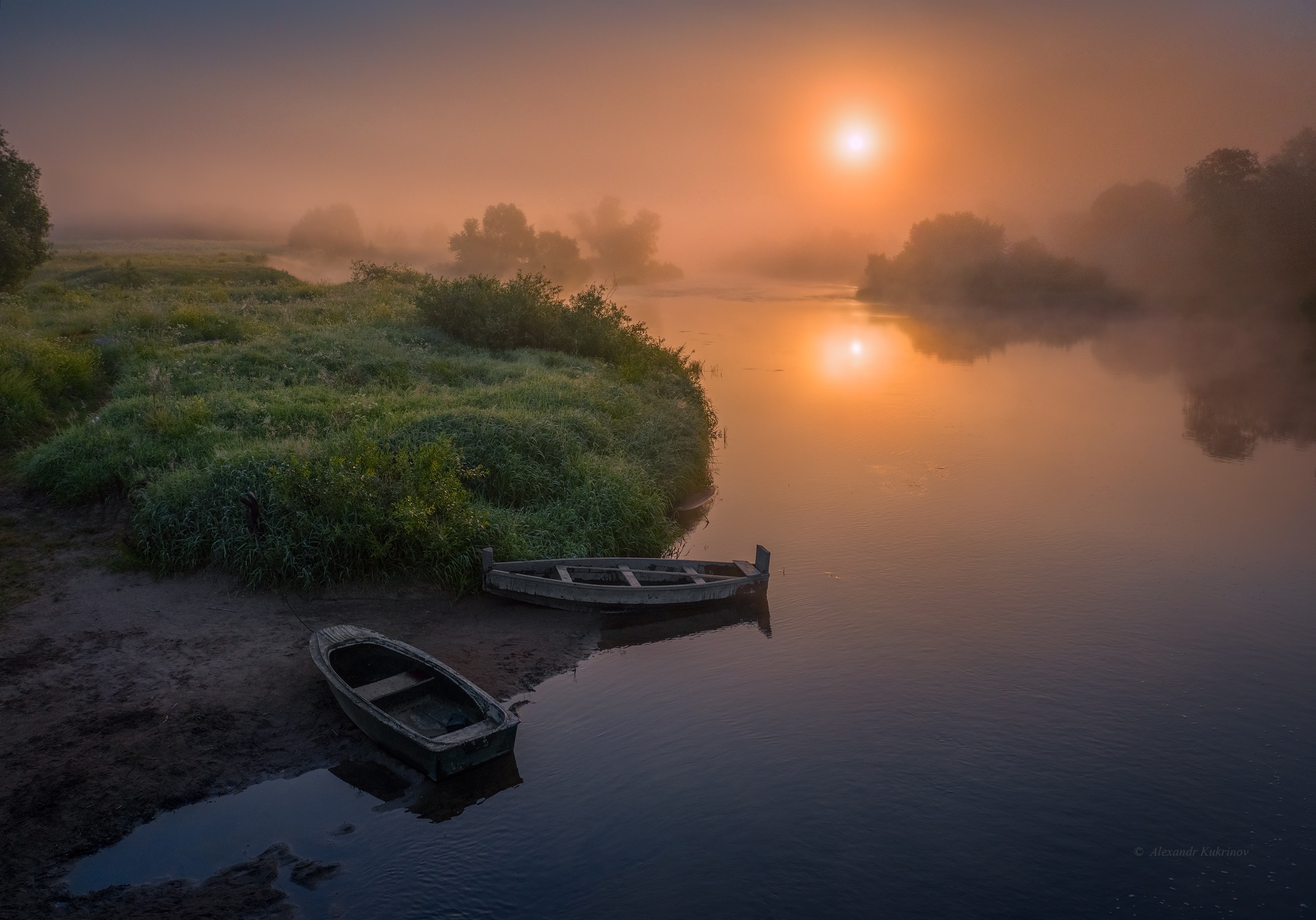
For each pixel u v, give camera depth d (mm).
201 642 9086
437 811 6914
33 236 31234
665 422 17750
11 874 5883
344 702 7688
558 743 7961
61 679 8242
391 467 11734
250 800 6859
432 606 10320
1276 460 19016
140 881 5945
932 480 17203
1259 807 7211
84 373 16109
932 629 10516
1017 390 27875
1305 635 10414
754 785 7398
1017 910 6059
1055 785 7461
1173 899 6188
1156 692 9055
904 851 6629
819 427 21984
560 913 5938
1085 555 13070
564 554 11688
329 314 24531
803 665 9562
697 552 13203
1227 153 57438
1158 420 23281
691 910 5988
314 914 5770
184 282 39312
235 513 10664
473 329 22766
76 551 10719
